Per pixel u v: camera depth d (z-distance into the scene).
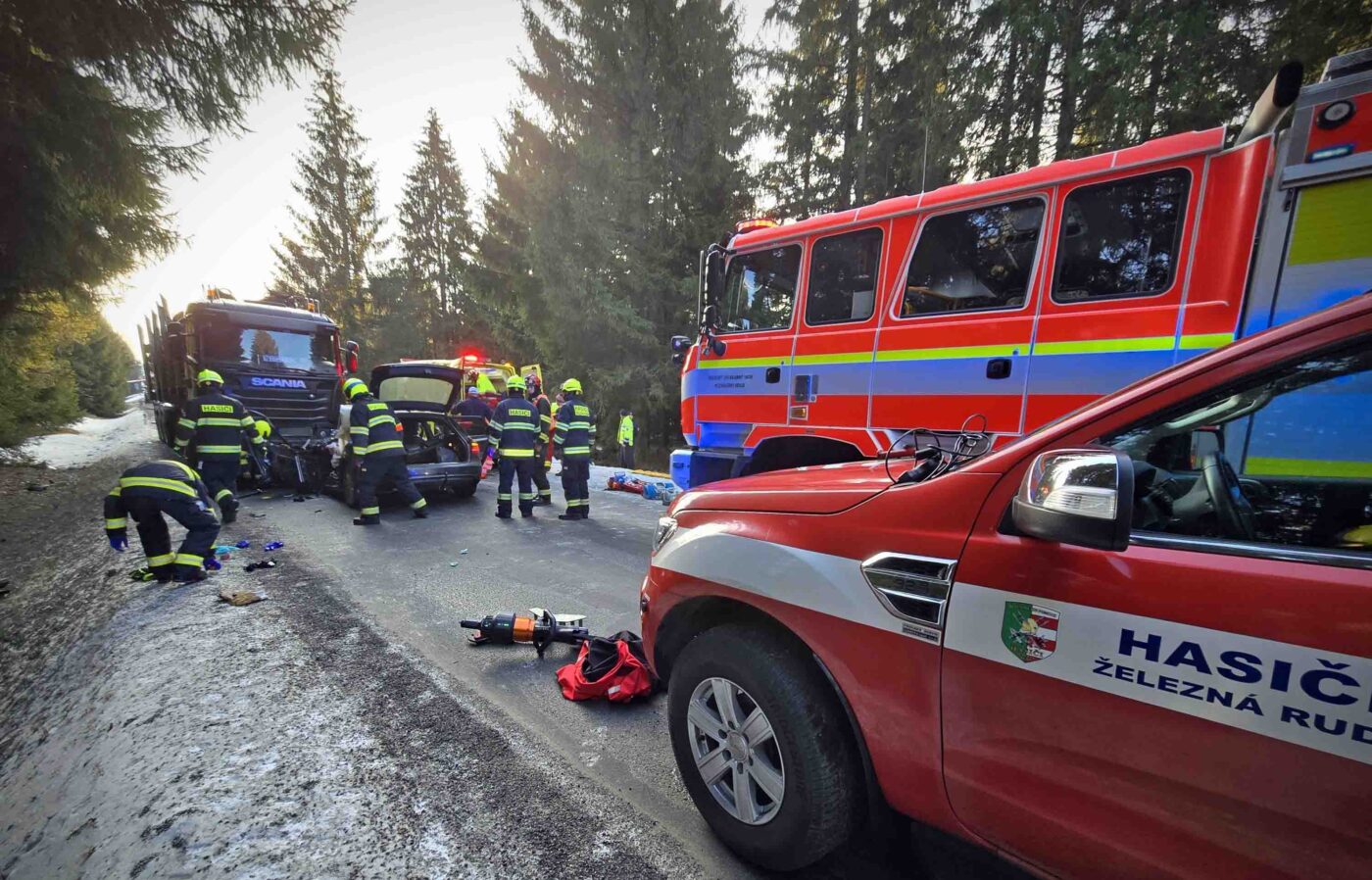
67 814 2.16
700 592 1.98
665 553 2.19
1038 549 1.26
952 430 3.66
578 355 17.05
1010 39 10.44
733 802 1.87
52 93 6.81
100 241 9.11
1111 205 3.19
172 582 4.52
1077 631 1.19
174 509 4.44
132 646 3.43
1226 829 1.03
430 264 32.66
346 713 2.74
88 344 29.89
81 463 12.23
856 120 13.98
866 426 4.08
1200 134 2.93
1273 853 0.98
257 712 2.72
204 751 2.43
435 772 2.33
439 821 2.06
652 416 17.61
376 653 3.39
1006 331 3.45
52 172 7.43
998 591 1.30
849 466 2.17
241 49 6.80
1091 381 3.18
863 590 1.54
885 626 1.49
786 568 1.72
